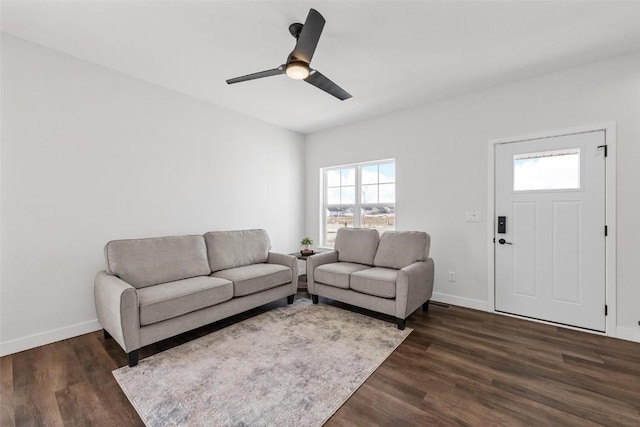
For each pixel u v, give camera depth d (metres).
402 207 3.79
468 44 2.30
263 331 2.60
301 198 4.89
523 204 2.94
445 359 2.11
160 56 2.50
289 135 4.66
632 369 1.97
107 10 1.90
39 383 1.82
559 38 2.21
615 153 2.47
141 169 2.94
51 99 2.39
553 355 2.17
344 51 2.40
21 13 1.93
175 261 2.77
